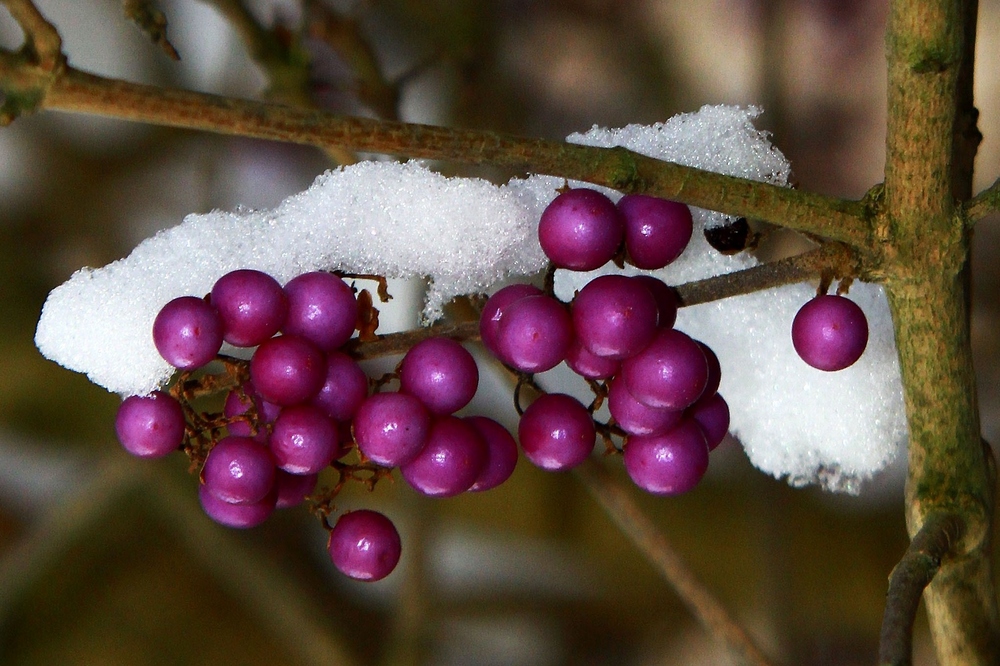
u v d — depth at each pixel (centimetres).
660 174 20
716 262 22
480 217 21
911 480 21
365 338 20
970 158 22
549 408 20
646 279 20
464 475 20
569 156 19
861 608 34
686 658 34
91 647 32
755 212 20
